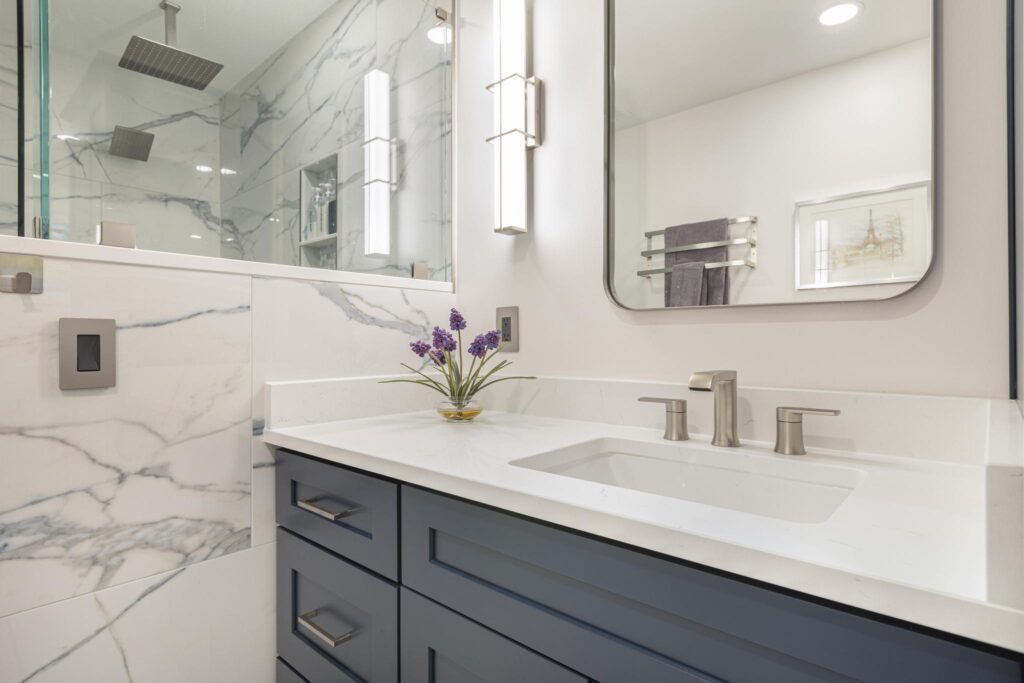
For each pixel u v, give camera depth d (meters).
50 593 0.92
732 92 1.06
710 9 1.09
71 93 0.99
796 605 0.49
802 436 0.92
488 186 1.53
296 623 1.15
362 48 1.45
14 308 0.88
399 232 1.50
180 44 1.14
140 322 1.01
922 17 0.86
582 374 1.31
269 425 1.17
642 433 1.13
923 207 0.86
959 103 0.84
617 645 0.61
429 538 0.84
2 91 0.93
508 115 1.37
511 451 0.95
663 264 1.16
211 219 1.15
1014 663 0.39
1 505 0.87
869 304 0.92
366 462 0.93
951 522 0.58
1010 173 0.80
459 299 1.61
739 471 0.93
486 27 1.55
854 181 0.92
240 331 1.15
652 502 0.64
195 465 1.08
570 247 1.33
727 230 1.06
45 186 0.95
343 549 1.01
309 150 1.32
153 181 1.08
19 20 0.95
